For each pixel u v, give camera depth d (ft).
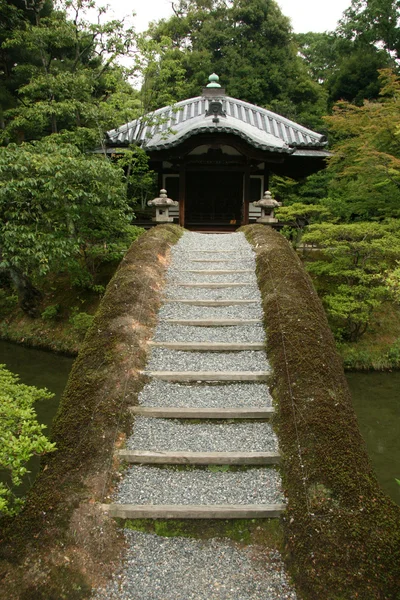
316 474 12.03
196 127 38.27
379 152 34.86
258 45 84.33
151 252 25.71
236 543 11.53
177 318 20.29
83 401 14.90
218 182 46.88
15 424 13.39
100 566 10.86
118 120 47.91
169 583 10.55
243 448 13.80
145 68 44.04
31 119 51.26
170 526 11.88
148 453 13.51
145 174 48.60
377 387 30.94
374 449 23.25
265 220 37.68
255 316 20.33
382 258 34.14
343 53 101.14
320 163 46.32
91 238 38.40
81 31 49.37
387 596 9.63
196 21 89.92
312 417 13.69
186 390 16.15
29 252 29.94
